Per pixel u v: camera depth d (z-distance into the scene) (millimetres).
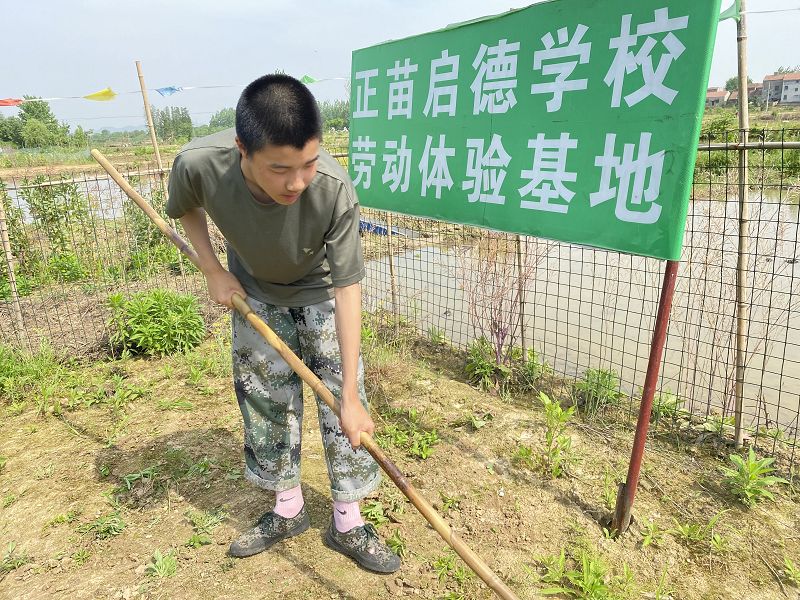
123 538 2717
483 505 2842
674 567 2438
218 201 2012
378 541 2523
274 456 2500
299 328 2416
